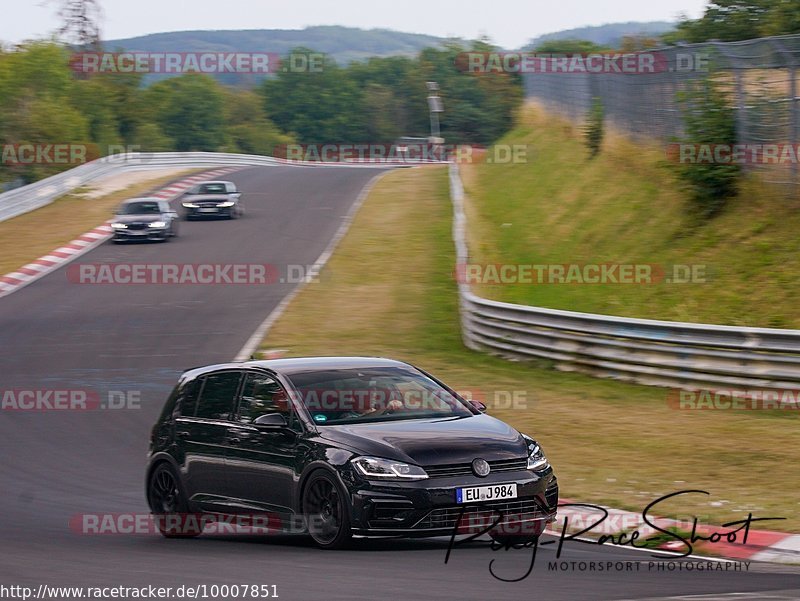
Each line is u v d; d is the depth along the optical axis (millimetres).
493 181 161375
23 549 32406
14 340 84938
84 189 181625
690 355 60906
